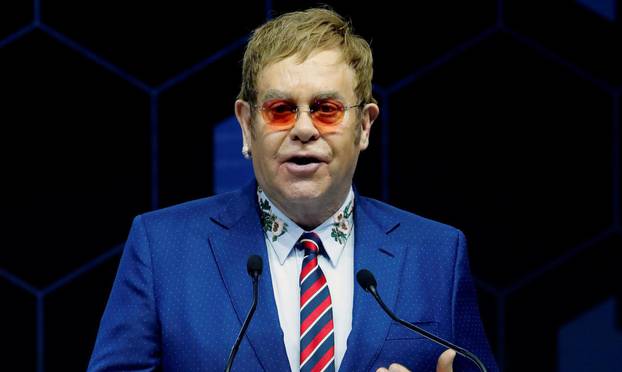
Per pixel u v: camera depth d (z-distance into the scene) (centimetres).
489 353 531
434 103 938
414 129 935
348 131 477
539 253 938
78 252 922
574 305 938
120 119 923
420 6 942
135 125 923
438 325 496
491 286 938
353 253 509
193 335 474
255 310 468
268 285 487
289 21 486
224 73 934
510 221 937
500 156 936
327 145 469
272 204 505
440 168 934
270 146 471
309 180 473
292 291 491
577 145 940
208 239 505
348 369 469
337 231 506
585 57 941
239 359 468
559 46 941
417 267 511
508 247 938
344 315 488
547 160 937
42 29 916
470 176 934
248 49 494
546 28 942
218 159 930
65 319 922
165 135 926
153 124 924
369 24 941
